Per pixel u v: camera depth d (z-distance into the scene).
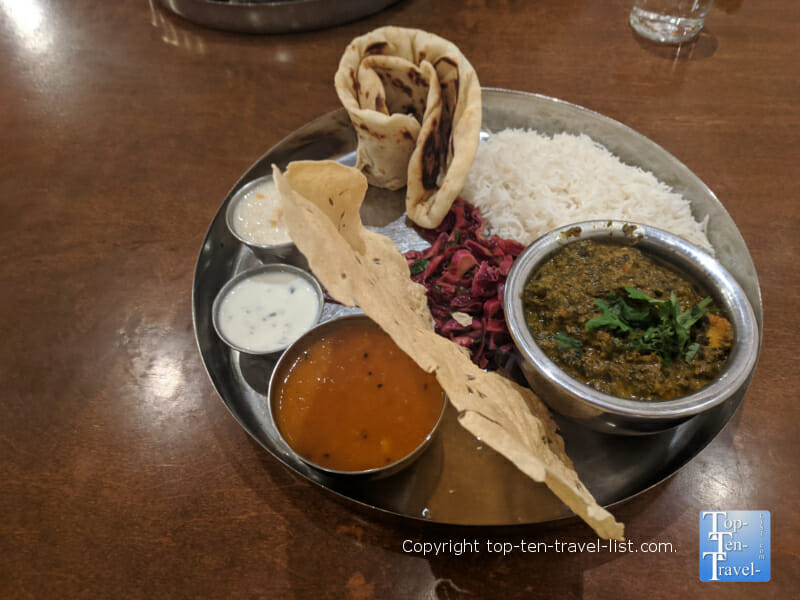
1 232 0.44
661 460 0.31
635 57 0.54
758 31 0.56
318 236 0.26
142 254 0.43
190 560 0.29
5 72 0.58
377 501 0.29
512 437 0.24
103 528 0.30
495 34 0.57
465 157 0.39
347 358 0.33
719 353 0.29
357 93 0.44
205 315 0.37
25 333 0.39
